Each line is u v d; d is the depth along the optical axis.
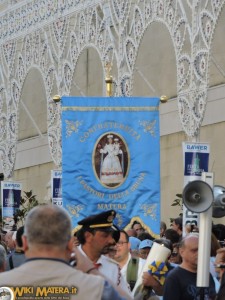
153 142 18.75
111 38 40.44
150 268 12.82
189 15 36.06
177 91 36.38
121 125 18.69
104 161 18.55
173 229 21.78
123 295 9.41
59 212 8.46
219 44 34.59
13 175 48.81
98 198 18.50
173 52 36.97
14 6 48.41
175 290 13.19
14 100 48.59
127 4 39.50
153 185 18.62
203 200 12.81
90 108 18.62
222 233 20.36
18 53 48.19
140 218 18.59
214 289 13.93
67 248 8.53
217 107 34.34
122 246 14.70
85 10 42.34
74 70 43.16
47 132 45.00
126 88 39.50
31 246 8.43
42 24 45.75
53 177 29.91
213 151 34.47
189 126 35.56
